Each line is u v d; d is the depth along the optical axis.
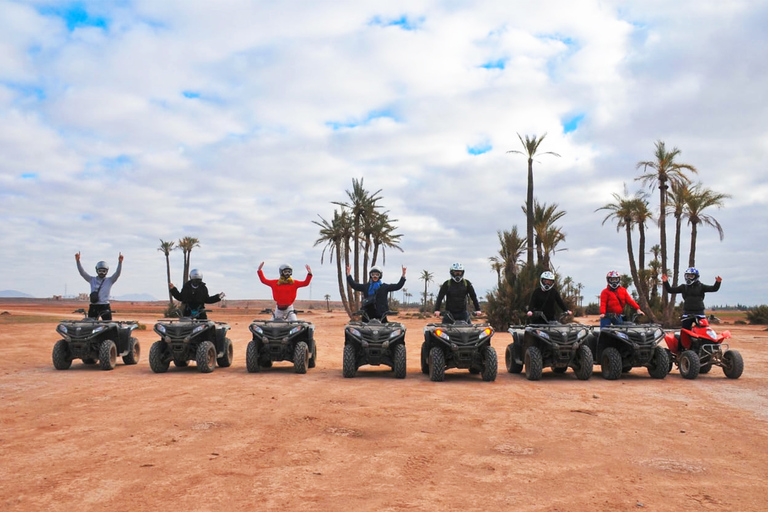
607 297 12.79
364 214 46.22
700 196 38.16
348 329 12.25
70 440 6.66
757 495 4.96
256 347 13.16
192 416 7.99
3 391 10.22
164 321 13.20
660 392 10.40
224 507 4.60
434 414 8.18
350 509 4.57
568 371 13.91
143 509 4.56
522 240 37.59
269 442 6.61
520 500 4.81
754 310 53.56
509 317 32.16
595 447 6.48
